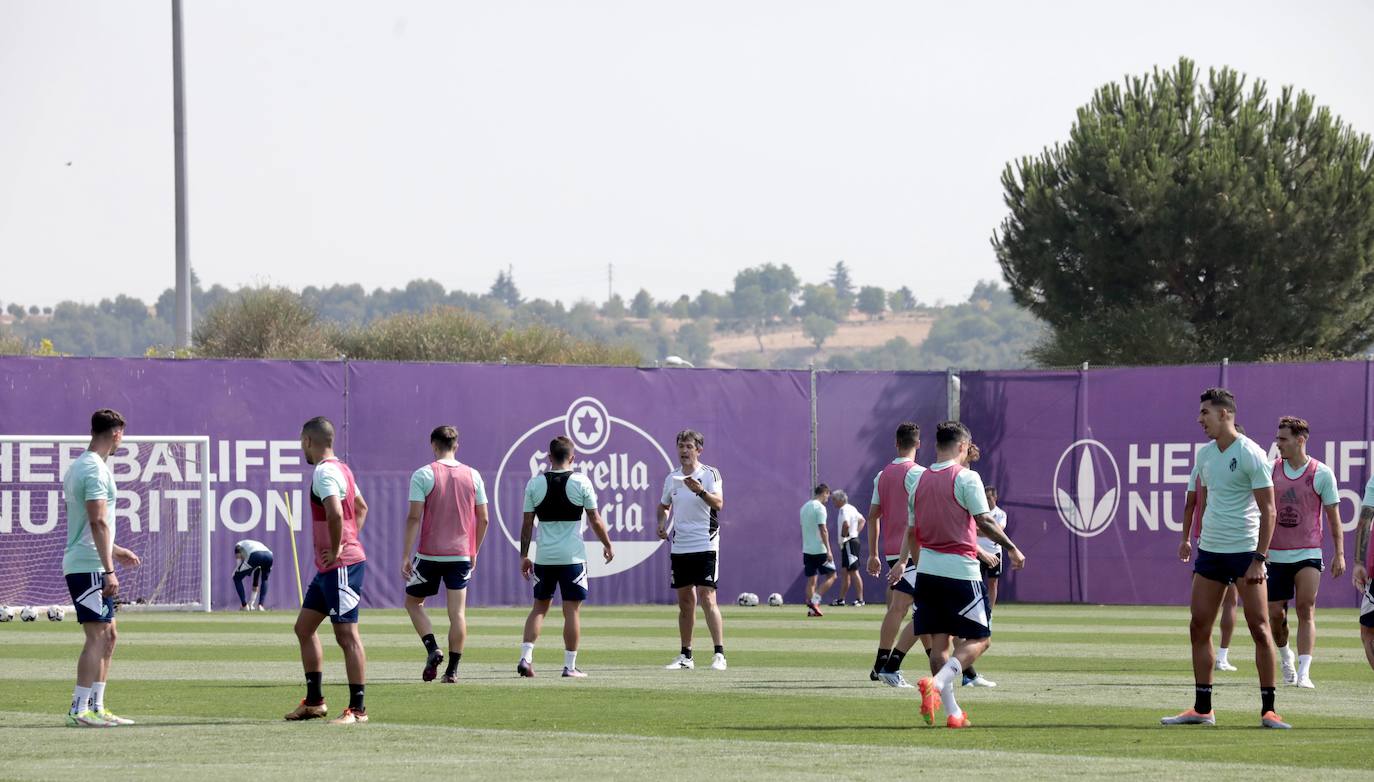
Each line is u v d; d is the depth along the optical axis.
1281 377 96.38
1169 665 58.00
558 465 51.78
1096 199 146.12
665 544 99.31
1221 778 30.05
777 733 37.06
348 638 39.06
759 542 100.69
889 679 48.09
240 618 84.50
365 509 40.28
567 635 52.12
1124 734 37.00
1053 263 149.50
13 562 89.44
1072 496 100.06
